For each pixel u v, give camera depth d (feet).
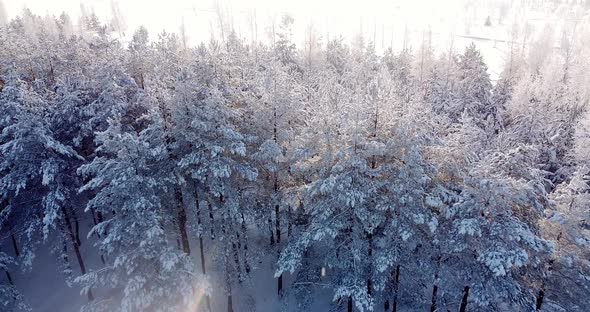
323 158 53.62
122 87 68.64
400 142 49.26
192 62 67.21
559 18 425.28
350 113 50.49
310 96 77.15
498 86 139.64
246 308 69.56
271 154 56.44
